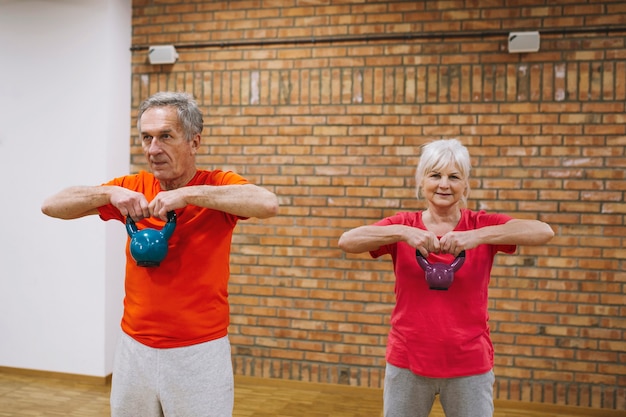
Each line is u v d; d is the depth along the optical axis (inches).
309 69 145.9
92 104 149.2
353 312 144.4
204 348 64.8
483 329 71.2
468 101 137.7
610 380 131.7
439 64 138.9
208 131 152.5
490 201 137.1
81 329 151.6
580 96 132.2
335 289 145.3
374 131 142.6
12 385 147.6
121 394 65.9
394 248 75.2
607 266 131.6
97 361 150.6
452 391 70.3
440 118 139.3
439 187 72.7
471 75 137.4
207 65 152.4
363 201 143.6
